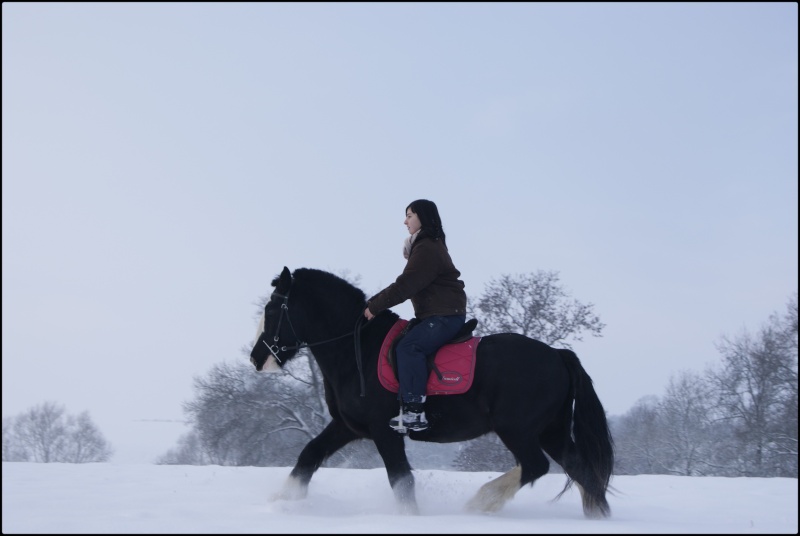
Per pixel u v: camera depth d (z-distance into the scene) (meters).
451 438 6.16
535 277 23.39
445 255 6.16
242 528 4.69
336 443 6.59
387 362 6.09
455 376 5.95
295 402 25.17
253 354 6.53
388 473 6.03
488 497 6.05
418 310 6.18
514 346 6.06
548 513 6.26
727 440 27.61
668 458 28.12
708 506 6.75
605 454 5.90
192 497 6.77
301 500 6.25
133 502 6.40
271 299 6.49
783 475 25.36
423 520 5.23
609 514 5.82
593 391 6.05
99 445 47.44
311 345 6.35
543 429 6.14
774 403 26.41
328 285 6.40
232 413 25.19
